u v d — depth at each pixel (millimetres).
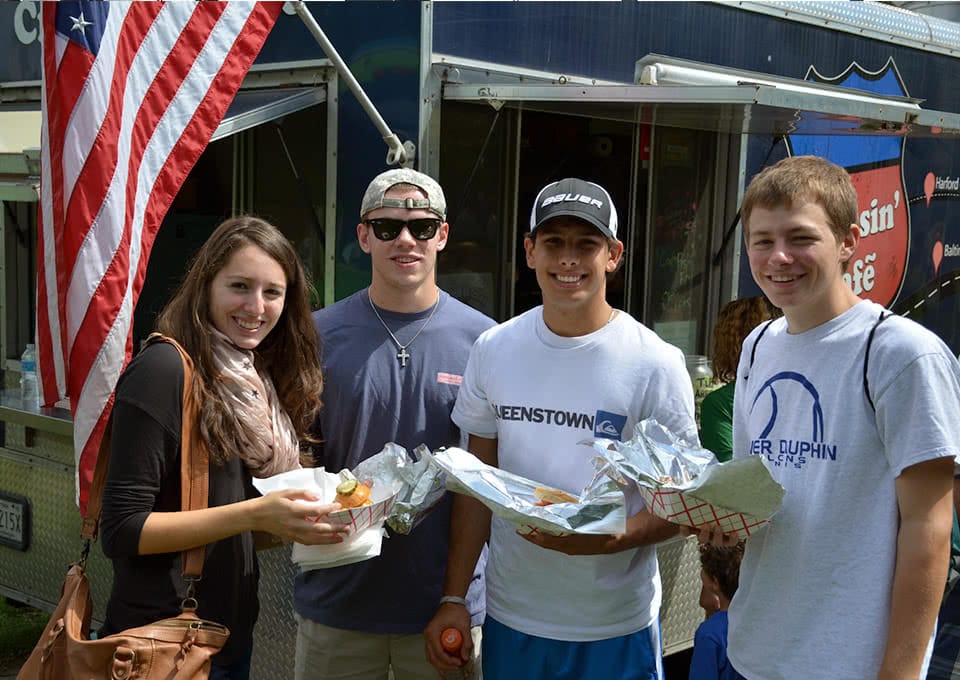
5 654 4164
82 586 2197
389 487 2254
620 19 4148
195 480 2117
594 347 2318
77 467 2973
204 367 2168
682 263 4812
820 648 1865
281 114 3605
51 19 2895
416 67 3508
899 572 1787
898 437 1788
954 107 6156
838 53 5180
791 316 1975
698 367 4801
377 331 2705
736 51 4645
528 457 2363
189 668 2031
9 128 4598
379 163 3609
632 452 2100
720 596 2811
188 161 3250
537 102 3561
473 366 2500
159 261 4820
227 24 3330
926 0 6527
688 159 4785
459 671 2600
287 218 3988
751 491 1862
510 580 2395
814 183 1896
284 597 3162
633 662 2357
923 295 5930
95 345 2930
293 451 2338
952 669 3223
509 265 4051
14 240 4574
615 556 2330
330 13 3736
